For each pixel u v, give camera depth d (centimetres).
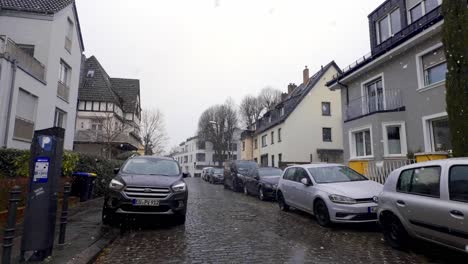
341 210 718
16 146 1427
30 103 1567
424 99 1267
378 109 1483
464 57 859
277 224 809
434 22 1145
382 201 591
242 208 1121
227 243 613
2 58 1324
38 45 1723
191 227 768
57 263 452
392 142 1402
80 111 3095
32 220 463
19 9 1716
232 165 2033
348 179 853
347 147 1694
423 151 1259
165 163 907
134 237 664
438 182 482
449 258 504
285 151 3003
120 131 2997
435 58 1231
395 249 561
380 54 1459
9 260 412
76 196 1140
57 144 488
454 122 862
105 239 618
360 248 572
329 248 573
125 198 705
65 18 1930
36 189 469
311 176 871
